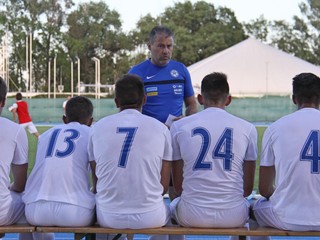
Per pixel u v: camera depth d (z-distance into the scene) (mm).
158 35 10047
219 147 7738
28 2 126562
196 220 7707
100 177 7707
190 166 7805
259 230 7672
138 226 7570
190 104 10703
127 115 7910
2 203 7805
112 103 59312
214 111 8047
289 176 7492
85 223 7824
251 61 71375
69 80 122125
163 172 7945
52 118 60031
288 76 69875
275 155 7727
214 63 71438
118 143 7633
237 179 7773
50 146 8141
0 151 7898
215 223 7691
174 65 10461
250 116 58719
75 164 7973
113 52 134625
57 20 131250
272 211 7758
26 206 7926
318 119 7684
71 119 8672
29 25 119000
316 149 7480
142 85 8141
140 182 7531
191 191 7758
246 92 68750
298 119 7707
